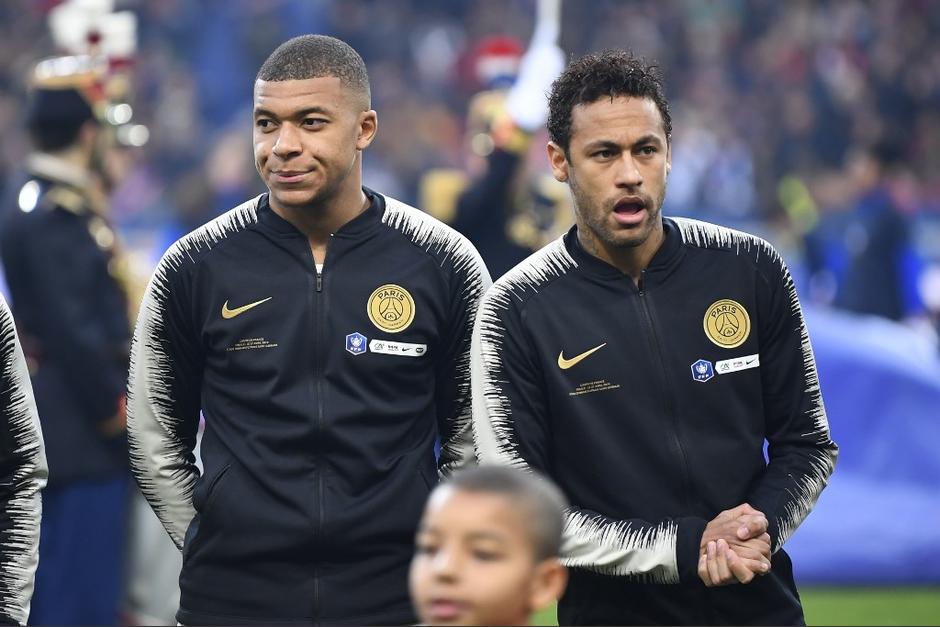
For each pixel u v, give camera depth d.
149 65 34.19
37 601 10.30
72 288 10.25
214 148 30.86
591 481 6.83
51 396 10.26
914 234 25.89
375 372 6.97
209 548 6.96
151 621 10.88
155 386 7.24
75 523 10.31
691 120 34.75
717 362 6.88
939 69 37.22
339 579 6.89
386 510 6.89
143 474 7.33
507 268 13.19
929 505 14.77
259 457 6.89
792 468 6.92
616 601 6.89
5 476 6.82
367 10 37.84
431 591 4.43
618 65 6.78
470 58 36.78
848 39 37.91
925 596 14.07
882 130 30.94
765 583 6.92
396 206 7.30
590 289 6.94
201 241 7.18
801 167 33.47
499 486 4.50
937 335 22.81
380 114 32.97
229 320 7.02
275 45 35.50
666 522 6.66
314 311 6.98
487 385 6.92
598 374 6.83
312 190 6.84
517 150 12.75
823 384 15.12
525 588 4.47
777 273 7.05
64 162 10.46
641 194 6.65
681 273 6.97
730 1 39.31
